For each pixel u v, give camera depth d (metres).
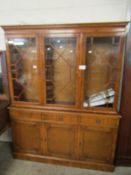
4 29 1.87
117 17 1.99
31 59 2.00
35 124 2.10
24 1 2.16
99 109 1.92
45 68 1.92
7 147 2.58
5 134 2.67
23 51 1.97
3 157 2.35
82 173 2.05
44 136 2.12
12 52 1.99
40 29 1.79
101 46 1.82
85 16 2.07
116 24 1.63
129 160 2.14
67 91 2.04
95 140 2.01
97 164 2.08
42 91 1.98
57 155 2.17
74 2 2.04
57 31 1.77
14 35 1.88
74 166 2.16
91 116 1.91
